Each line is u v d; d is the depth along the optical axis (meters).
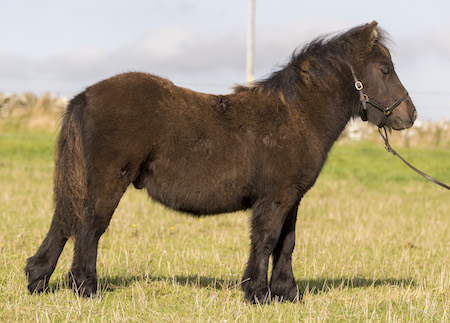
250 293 6.89
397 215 15.58
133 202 15.68
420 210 16.73
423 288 8.06
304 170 6.94
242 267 9.12
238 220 13.82
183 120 6.72
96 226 6.66
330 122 7.20
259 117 6.97
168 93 6.82
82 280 6.66
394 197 19.14
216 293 7.28
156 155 6.72
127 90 6.73
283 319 6.39
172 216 13.89
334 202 17.33
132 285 7.54
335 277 8.87
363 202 17.61
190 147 6.71
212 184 6.78
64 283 7.33
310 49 7.42
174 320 6.12
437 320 6.56
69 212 6.62
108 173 6.62
